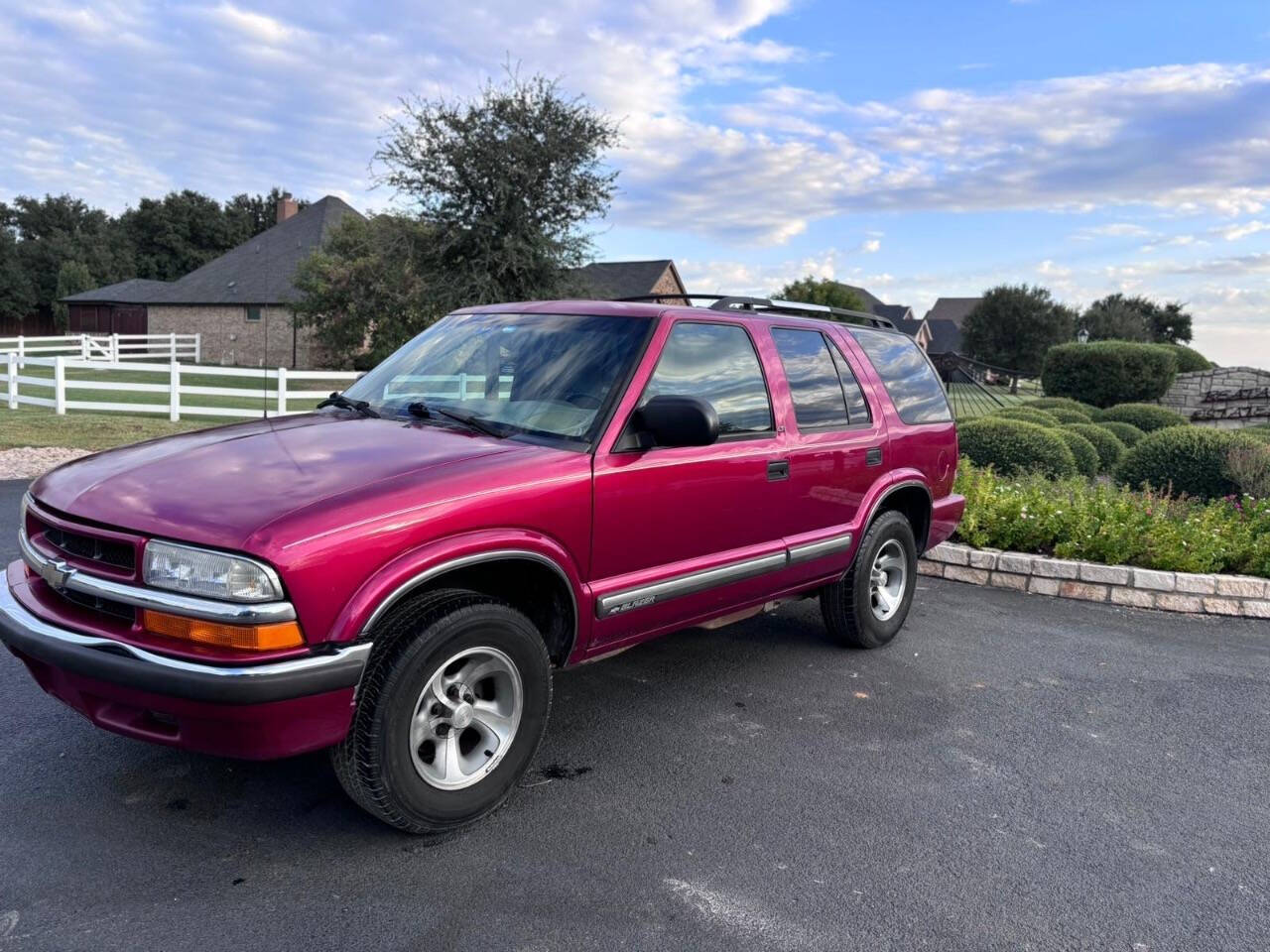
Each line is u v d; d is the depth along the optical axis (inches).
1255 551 297.1
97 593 113.6
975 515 312.5
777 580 182.4
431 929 107.7
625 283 1854.1
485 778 130.5
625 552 147.9
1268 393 954.1
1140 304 3206.2
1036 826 141.3
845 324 217.9
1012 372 816.9
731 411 169.6
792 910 115.7
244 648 106.8
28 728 154.9
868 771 156.9
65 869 116.0
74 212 3368.6
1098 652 231.1
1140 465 479.8
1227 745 176.6
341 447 135.6
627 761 156.1
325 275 1104.2
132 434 528.7
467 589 131.4
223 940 103.8
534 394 154.2
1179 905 121.9
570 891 117.2
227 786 139.1
